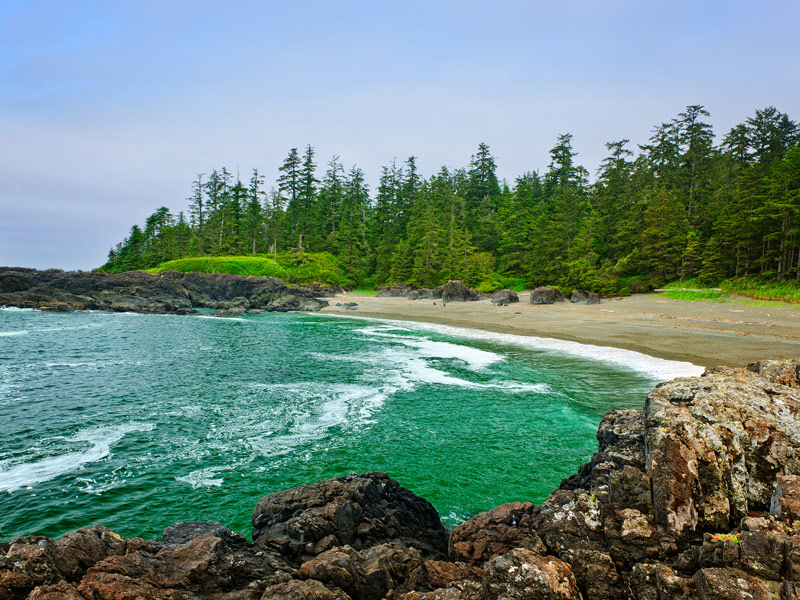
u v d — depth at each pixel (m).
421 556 8.16
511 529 8.55
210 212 114.88
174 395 21.12
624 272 68.19
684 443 7.52
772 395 8.60
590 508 8.14
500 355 29.66
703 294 50.31
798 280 45.66
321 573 6.84
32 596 5.32
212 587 6.43
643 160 94.38
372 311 63.56
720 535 6.57
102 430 16.58
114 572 6.18
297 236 108.69
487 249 98.44
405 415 18.31
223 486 12.54
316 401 20.19
